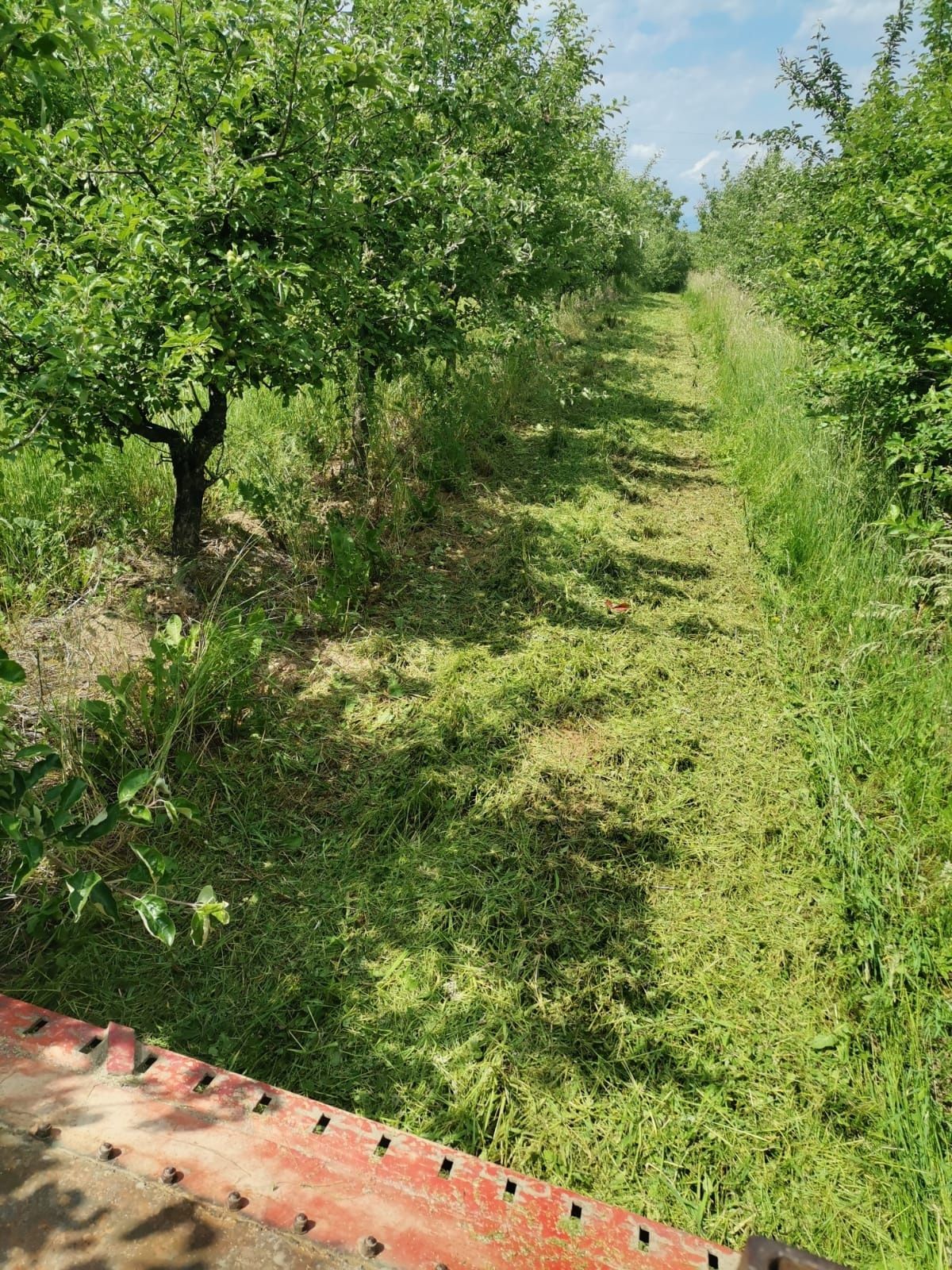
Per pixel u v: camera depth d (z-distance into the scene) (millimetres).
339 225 3580
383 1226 948
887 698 3508
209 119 3102
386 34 4242
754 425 7379
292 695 3555
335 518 4898
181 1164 990
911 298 4492
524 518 5602
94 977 2230
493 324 5625
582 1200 1035
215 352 3305
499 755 3273
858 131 5262
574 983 2352
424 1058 2104
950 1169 1860
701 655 4094
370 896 2592
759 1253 772
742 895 2686
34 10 1760
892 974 2338
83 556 3920
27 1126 1020
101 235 2945
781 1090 2086
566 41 6602
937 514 4285
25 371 2854
